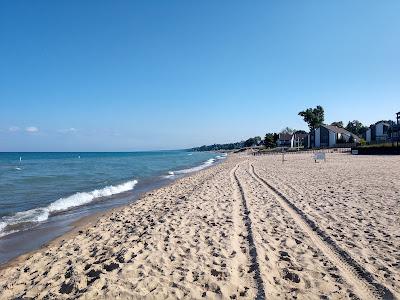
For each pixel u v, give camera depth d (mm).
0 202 17516
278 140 123438
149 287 5969
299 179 21016
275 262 6914
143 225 10922
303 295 5508
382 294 5438
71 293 6004
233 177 24609
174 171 40719
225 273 6395
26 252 9445
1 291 6527
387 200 12680
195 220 10695
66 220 13406
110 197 19562
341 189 15844
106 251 8398
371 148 55188
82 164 60219
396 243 7754
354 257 6934
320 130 94250
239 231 9289
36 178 30625
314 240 8227
